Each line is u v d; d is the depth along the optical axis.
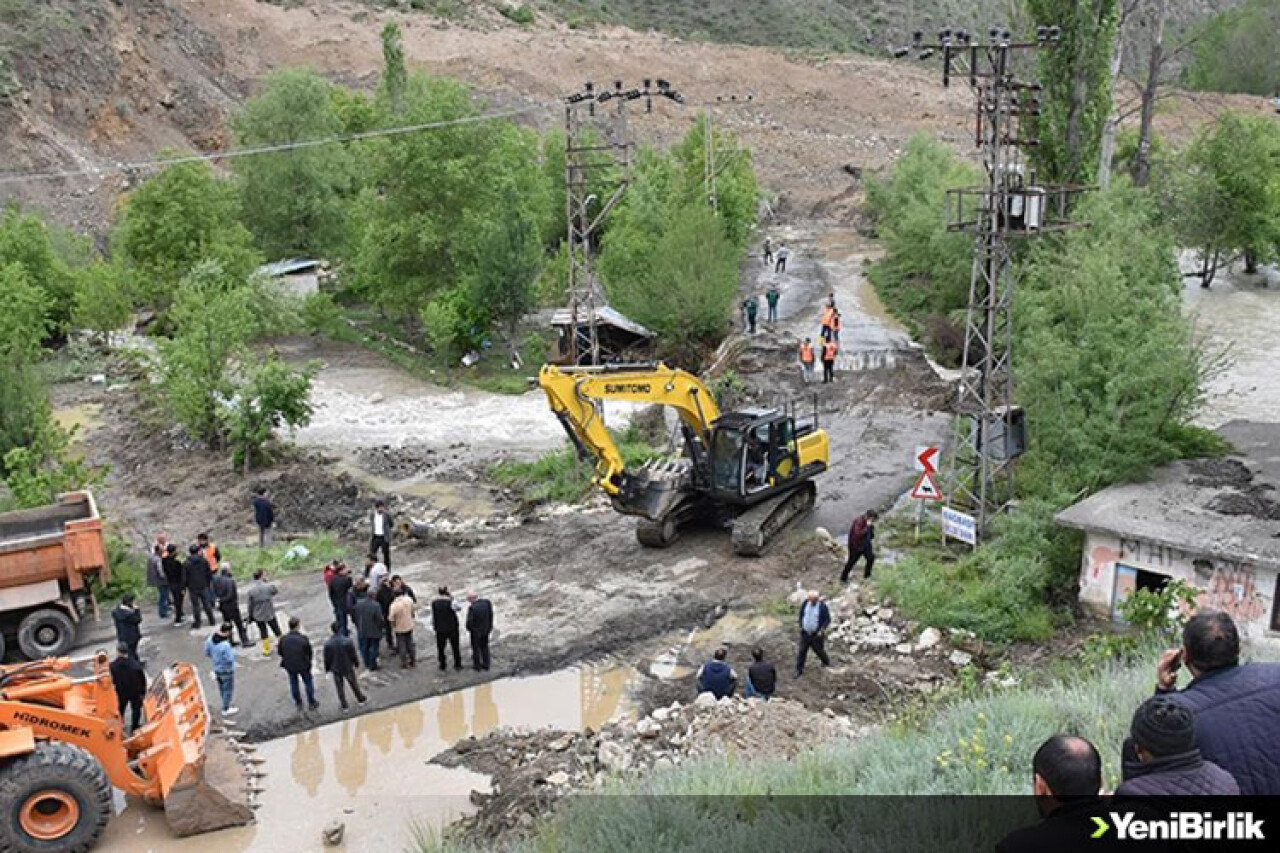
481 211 45.81
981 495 21.91
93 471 31.11
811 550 23.06
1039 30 19.86
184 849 13.57
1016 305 25.03
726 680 16.17
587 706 17.47
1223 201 51.03
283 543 25.62
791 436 24.42
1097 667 15.08
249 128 56.00
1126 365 21.41
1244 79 90.19
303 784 15.23
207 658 19.48
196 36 76.81
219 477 30.67
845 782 9.86
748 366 38.62
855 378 36.88
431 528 25.64
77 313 43.75
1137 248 26.77
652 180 57.09
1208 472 21.39
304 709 17.34
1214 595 17.98
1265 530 18.31
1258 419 32.25
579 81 91.44
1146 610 17.19
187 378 32.81
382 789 15.06
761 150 88.50
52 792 12.96
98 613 21.86
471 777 15.28
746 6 119.69
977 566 20.72
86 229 56.62
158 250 47.22
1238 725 5.85
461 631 20.16
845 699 17.08
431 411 37.50
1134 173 46.94
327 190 56.12
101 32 65.44
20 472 24.98
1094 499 20.27
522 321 48.22
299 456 32.41
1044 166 30.89
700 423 23.36
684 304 40.69
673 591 21.50
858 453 29.83
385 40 66.69
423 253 46.03
